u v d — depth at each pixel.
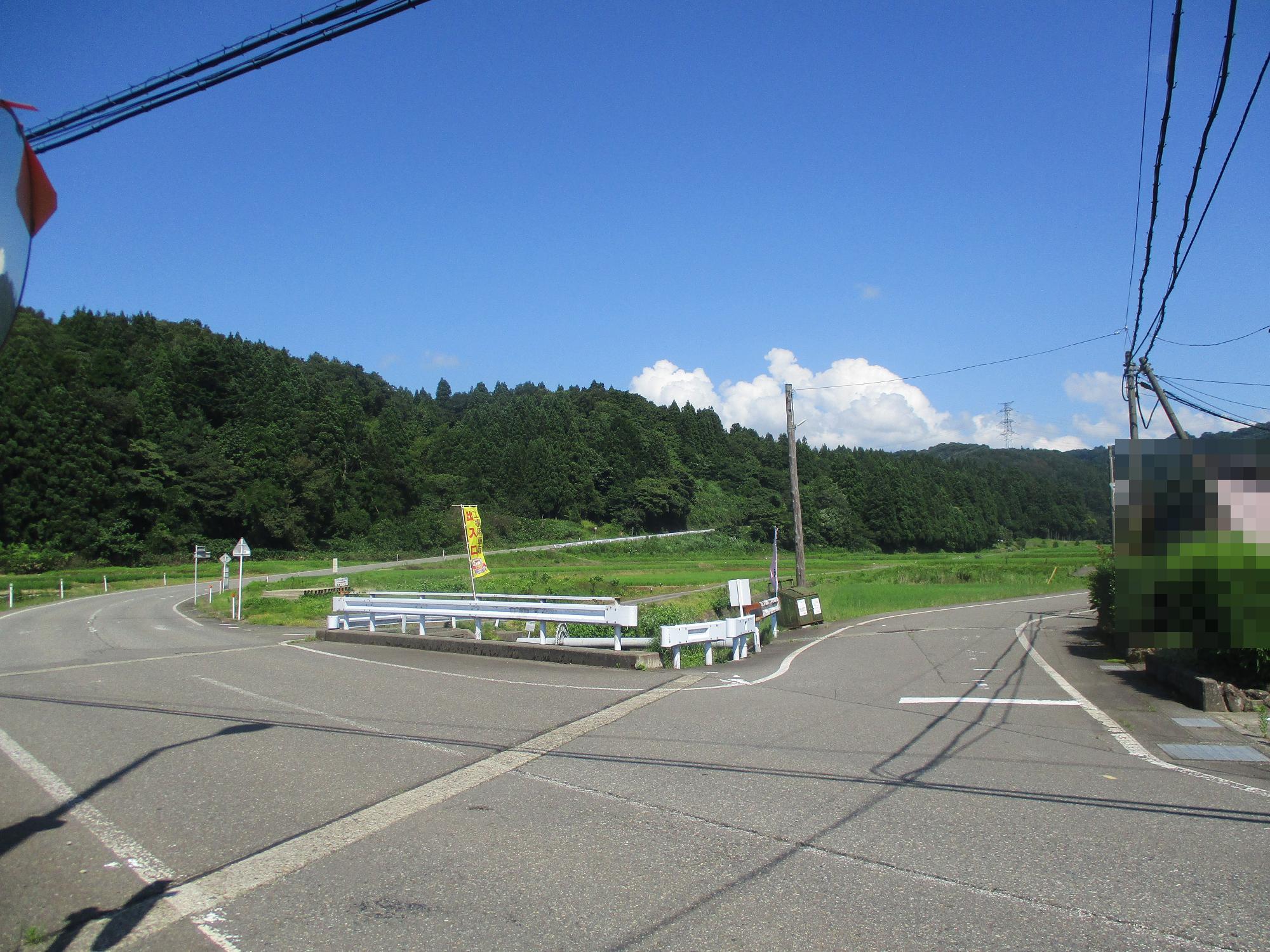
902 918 3.98
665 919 4.01
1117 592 13.45
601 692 10.52
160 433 76.94
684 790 6.18
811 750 7.36
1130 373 21.25
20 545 58.19
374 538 85.38
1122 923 3.90
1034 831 5.20
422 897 4.34
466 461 107.38
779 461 132.12
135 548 66.31
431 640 15.45
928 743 7.65
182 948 3.85
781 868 4.62
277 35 6.68
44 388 65.00
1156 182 9.45
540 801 5.95
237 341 100.06
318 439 88.00
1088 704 9.69
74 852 5.14
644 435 127.38
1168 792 6.06
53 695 10.95
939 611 27.67
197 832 5.46
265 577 59.34
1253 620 9.55
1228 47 6.48
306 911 4.21
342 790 6.32
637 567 66.06
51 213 3.05
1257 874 4.50
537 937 3.85
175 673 12.75
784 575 47.34
